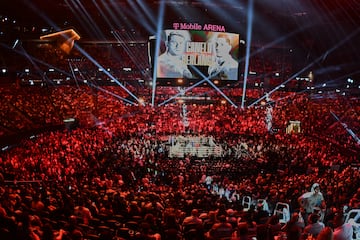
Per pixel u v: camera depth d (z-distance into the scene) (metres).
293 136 45.91
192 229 10.73
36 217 11.81
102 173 33.22
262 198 22.44
